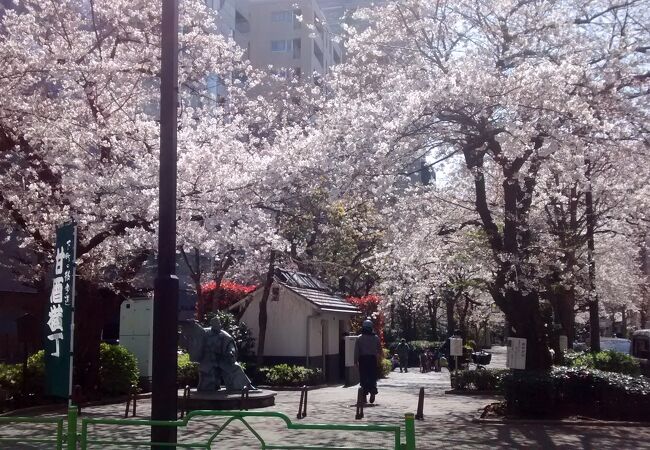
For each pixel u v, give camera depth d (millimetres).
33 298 22156
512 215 14938
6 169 14789
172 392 7410
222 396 15500
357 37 17359
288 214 14086
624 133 13703
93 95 14602
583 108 12844
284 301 24719
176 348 7535
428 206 18328
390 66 16797
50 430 11930
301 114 18766
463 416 14641
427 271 19531
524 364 14547
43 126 13492
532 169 14906
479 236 17406
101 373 17422
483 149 14320
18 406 14922
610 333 61062
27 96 14609
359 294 36969
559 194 17688
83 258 14719
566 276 17672
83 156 13617
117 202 12445
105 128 13789
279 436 11734
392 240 18453
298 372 22547
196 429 12461
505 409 14531
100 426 12938
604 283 26688
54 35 15500
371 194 14727
